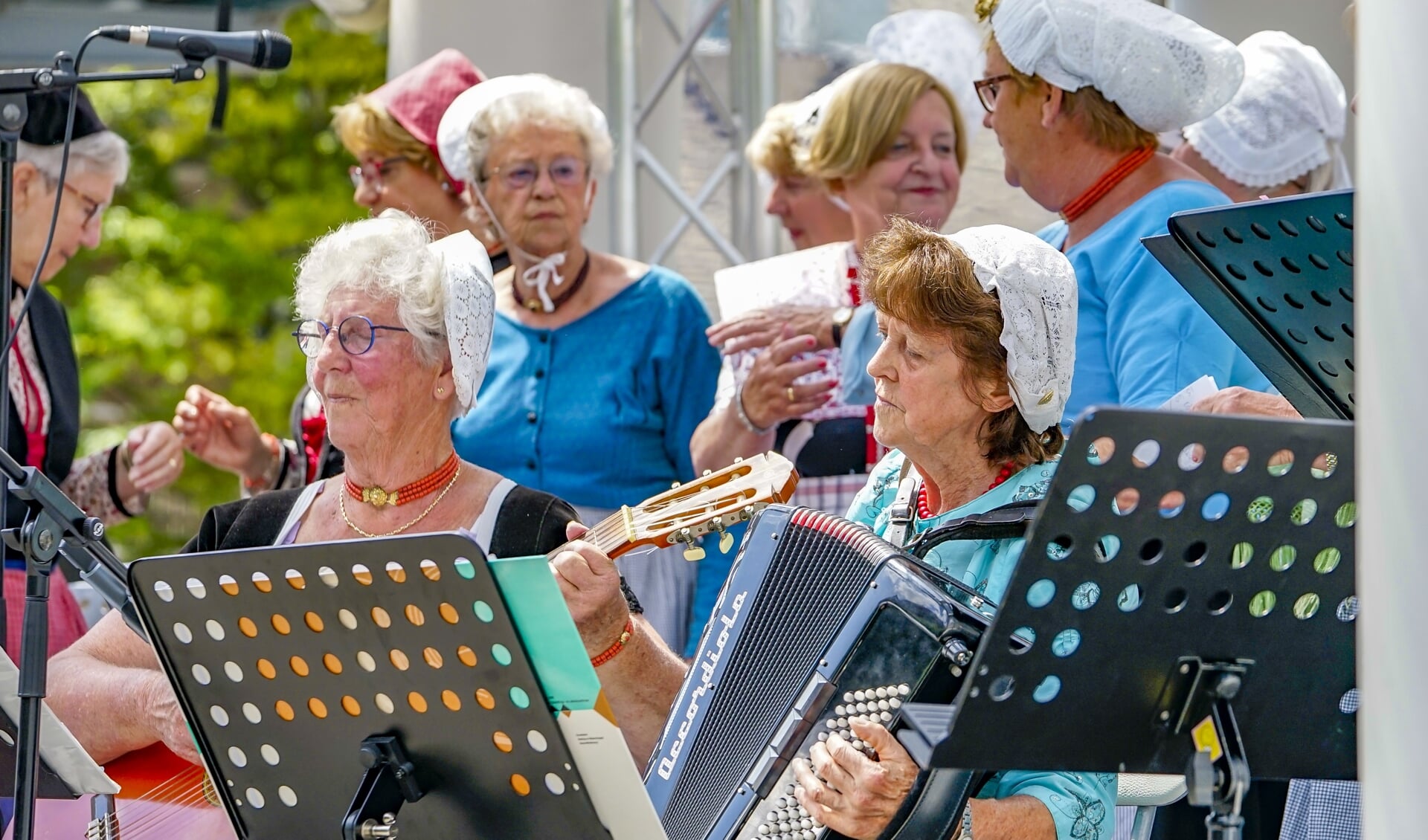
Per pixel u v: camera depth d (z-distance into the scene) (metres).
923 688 3.15
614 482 5.48
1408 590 2.22
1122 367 4.39
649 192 7.54
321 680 3.12
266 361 17.83
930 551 3.47
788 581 3.36
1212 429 2.59
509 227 5.59
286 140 18.08
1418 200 2.21
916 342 3.46
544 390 5.54
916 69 5.65
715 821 3.30
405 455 4.05
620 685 3.71
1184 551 2.68
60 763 3.68
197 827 4.03
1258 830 3.92
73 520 3.56
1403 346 2.23
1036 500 3.42
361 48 17.83
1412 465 2.22
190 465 17.12
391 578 2.92
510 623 2.84
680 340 5.67
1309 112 5.21
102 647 4.35
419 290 3.95
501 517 4.01
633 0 7.26
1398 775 2.23
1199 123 5.25
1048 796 3.22
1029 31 4.52
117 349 17.31
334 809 3.24
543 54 7.29
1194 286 3.62
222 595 3.13
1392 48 2.22
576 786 2.96
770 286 5.66
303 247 17.94
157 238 17.69
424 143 6.25
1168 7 6.29
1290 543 2.74
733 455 5.25
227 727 3.29
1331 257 3.37
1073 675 2.72
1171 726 2.84
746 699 3.34
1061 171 4.66
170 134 18.02
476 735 3.02
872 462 5.26
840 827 3.09
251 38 4.13
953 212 6.82
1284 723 2.89
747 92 7.49
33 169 5.89
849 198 5.67
